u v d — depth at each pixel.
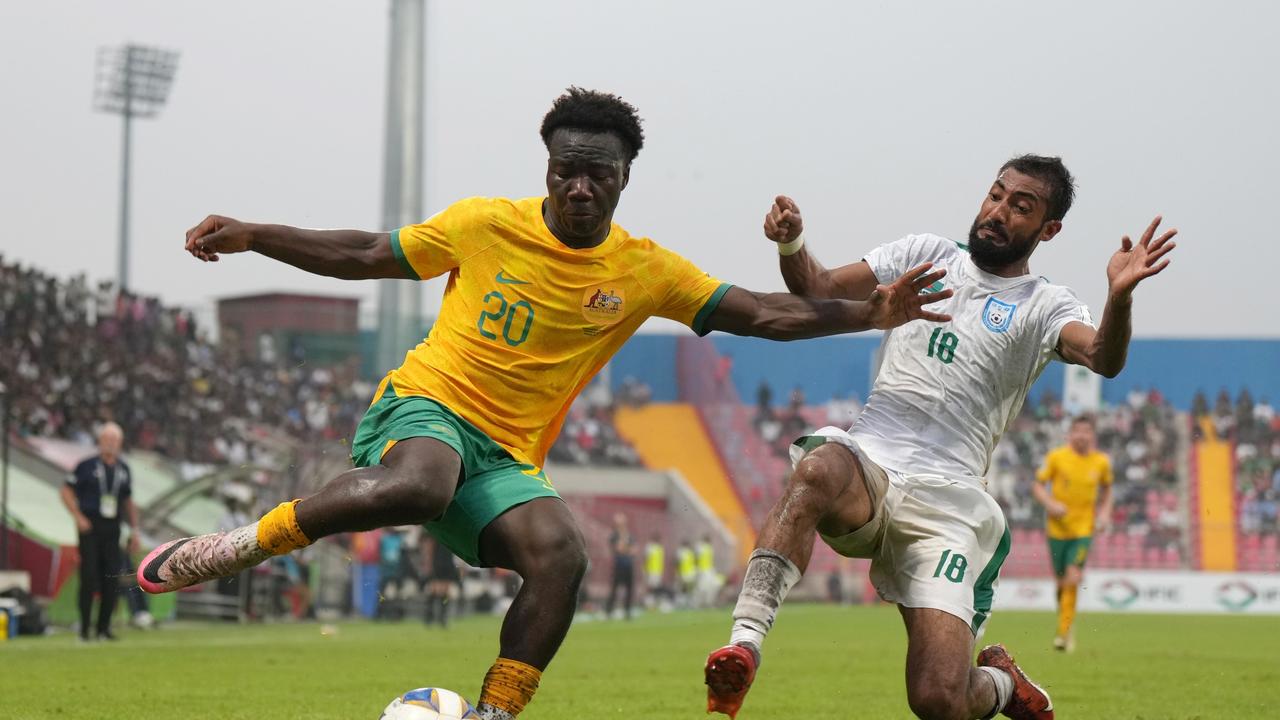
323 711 27.88
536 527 17.75
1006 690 19.61
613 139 17.77
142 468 96.38
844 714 28.83
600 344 18.77
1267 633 71.19
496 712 16.94
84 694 31.42
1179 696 33.34
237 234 17.59
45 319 99.94
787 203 18.80
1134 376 143.12
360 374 106.31
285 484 89.06
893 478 18.55
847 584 127.56
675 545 125.75
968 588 18.23
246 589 78.19
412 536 81.44
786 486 17.58
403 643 56.22
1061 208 19.11
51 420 96.62
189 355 105.25
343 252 18.00
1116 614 106.06
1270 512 137.75
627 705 30.55
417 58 86.19
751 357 147.38
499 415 18.36
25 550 72.31
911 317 18.14
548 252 18.20
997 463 137.75
